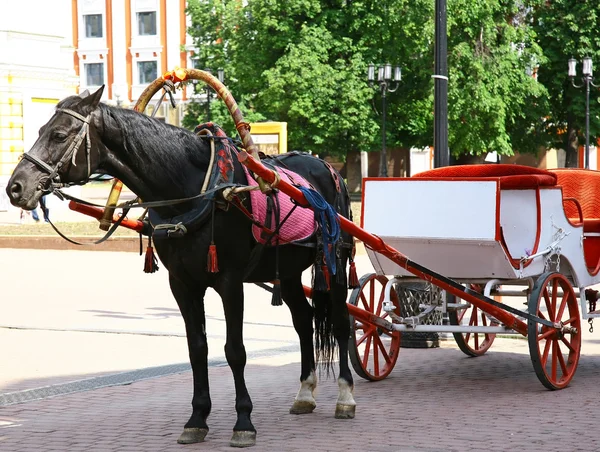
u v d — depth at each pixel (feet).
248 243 23.84
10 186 21.15
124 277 67.21
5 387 30.91
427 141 149.69
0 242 91.35
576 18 138.82
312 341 27.86
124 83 220.84
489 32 130.00
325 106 134.92
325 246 25.02
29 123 131.54
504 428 24.71
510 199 30.91
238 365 23.52
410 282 34.86
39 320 46.68
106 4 222.28
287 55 134.51
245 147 23.12
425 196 30.37
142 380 31.86
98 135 22.27
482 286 34.17
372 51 135.95
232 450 22.90
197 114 153.79
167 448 23.18
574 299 31.58
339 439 23.79
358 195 150.10
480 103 127.13
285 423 25.71
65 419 26.30
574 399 28.40
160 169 22.86
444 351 38.14
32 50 132.87
